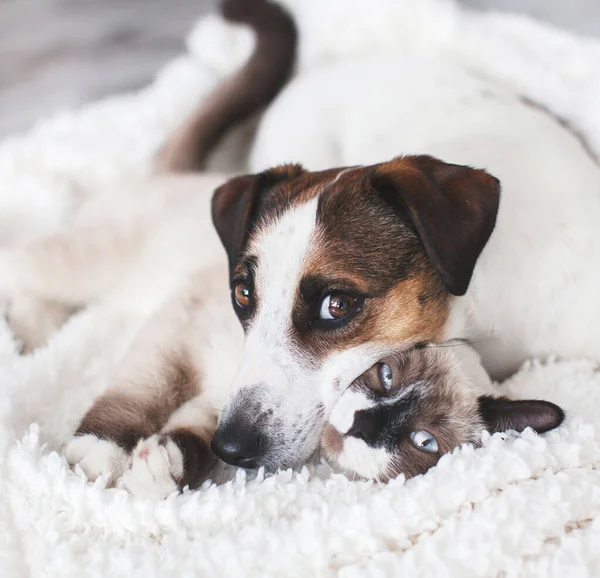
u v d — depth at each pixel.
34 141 0.93
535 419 0.55
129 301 0.72
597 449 0.55
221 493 0.54
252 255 0.56
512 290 0.62
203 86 0.95
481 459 0.53
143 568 0.51
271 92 0.89
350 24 0.90
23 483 0.56
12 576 0.54
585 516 0.52
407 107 0.73
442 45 0.86
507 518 0.51
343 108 0.78
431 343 0.58
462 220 0.54
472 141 0.66
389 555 0.51
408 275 0.55
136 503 0.54
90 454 0.57
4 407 0.60
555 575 0.50
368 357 0.55
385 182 0.55
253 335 0.55
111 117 0.95
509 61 0.82
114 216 0.73
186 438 0.58
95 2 1.43
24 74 1.25
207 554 0.51
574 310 0.63
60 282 0.72
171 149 0.87
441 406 0.56
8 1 1.46
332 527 0.52
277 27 0.90
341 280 0.54
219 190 0.63
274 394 0.54
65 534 0.54
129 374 0.61
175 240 0.71
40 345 0.72
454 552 0.50
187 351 0.62
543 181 0.63
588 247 0.63
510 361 0.64
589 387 0.60
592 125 0.76
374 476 0.56
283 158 0.80
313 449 0.55
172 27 1.33
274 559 0.51
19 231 0.87
